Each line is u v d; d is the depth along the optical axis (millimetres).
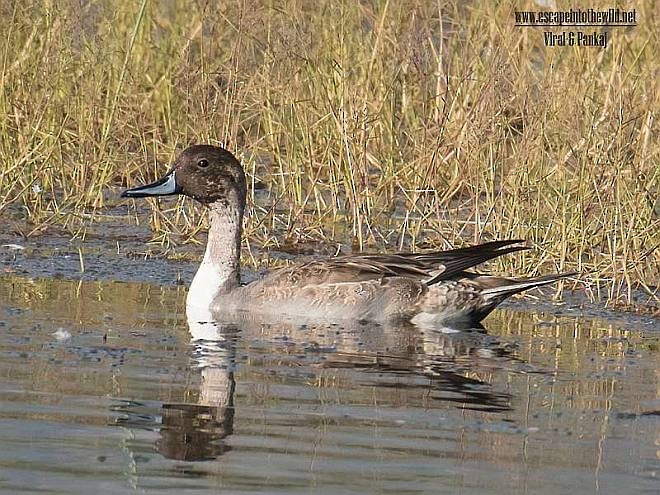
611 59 18484
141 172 17594
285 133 16969
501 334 12242
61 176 17516
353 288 12922
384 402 9383
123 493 7293
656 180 15477
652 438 8797
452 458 8172
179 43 19172
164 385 9562
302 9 18641
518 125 17688
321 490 7480
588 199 15055
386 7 17812
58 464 7707
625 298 13844
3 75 17047
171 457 7930
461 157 16859
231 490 7410
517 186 14969
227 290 13141
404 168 16984
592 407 9500
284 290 13031
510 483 7781
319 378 10016
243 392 9469
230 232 13289
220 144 16750
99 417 8672
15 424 8422
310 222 16344
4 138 16969
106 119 17406
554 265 14625
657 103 16750
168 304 13008
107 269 14453
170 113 18250
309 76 17500
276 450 8148
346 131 16328
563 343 11836
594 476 7980
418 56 17812
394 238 16203
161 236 15875
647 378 10477
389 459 8078
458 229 15773
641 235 14305
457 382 10086
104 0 19156
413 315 12883
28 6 18016
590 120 15680
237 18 18281
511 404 9500
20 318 11719
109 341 10992
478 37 18328
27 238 15641
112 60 18531
